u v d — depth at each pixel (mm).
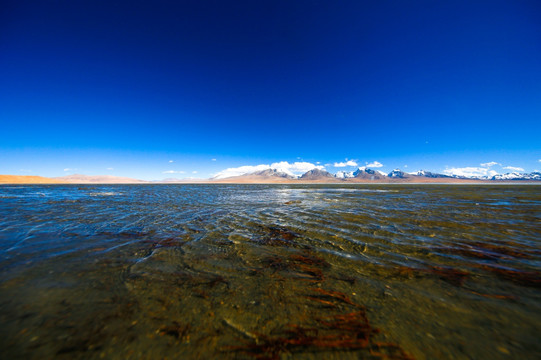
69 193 27578
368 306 3035
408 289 3500
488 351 2283
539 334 2480
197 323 2656
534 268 4309
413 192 32250
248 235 6863
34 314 2750
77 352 2219
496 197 21969
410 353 2256
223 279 3814
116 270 4121
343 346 2344
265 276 3959
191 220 9266
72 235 6664
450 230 7613
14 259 4637
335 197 22078
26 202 15992
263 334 2510
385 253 5270
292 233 7141
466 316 2793
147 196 22781
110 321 2650
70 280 3686
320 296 3287
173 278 3814
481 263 4605
